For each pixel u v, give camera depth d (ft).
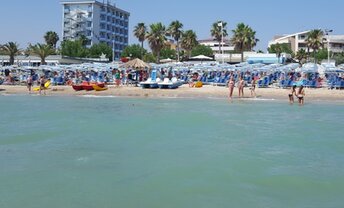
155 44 292.20
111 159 46.60
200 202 32.99
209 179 38.86
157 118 81.87
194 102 116.98
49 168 42.70
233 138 59.62
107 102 117.50
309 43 306.55
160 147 53.26
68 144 55.36
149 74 176.76
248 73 162.91
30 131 66.23
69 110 97.19
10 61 294.87
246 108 101.30
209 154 48.83
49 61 287.89
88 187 36.58
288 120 79.56
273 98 125.90
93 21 449.89
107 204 32.48
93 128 69.36
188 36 321.73
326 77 159.94
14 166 43.62
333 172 41.39
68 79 172.14
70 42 353.10
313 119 81.20
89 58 341.82
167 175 40.06
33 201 33.06
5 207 31.76
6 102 117.80
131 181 38.24
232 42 282.77
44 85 147.33
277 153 49.60
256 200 33.40
